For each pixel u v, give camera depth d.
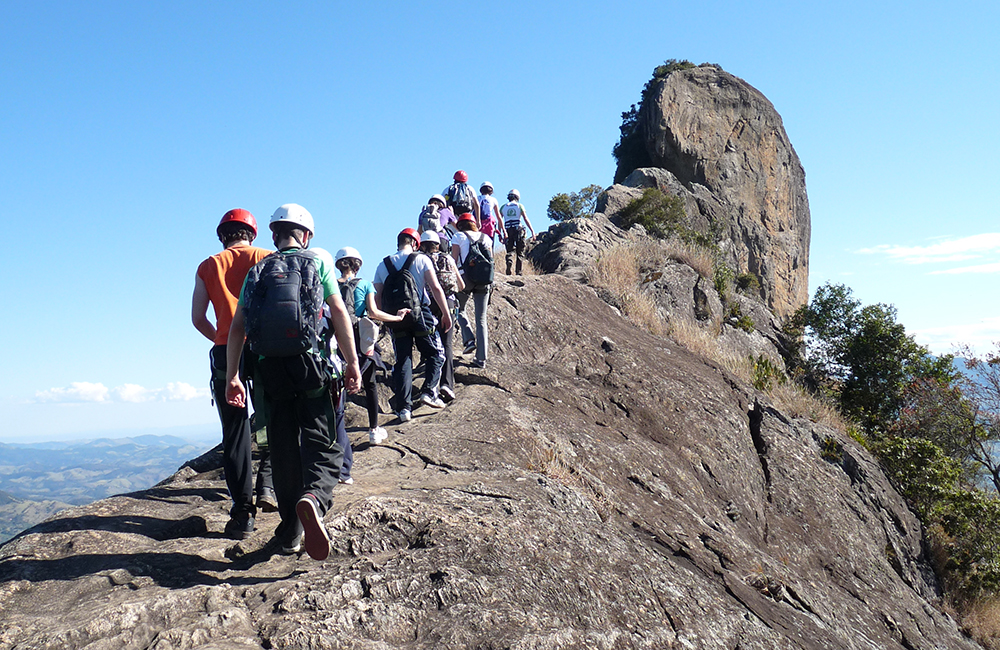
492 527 3.94
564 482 5.68
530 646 3.09
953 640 8.73
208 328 4.12
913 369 19.73
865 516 10.07
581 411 8.17
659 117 44.47
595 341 10.45
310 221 3.75
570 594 3.66
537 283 12.14
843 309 21.16
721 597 4.65
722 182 45.38
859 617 7.12
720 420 9.47
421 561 3.49
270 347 3.33
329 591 3.14
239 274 4.09
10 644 2.71
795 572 7.18
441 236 11.04
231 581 3.34
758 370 13.98
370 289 5.80
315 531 3.24
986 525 11.52
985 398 17.59
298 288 3.40
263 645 2.78
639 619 3.80
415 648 2.97
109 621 2.83
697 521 6.59
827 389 19.78
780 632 4.80
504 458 5.78
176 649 2.70
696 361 11.47
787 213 48.41
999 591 10.71
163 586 3.27
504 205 14.98
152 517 4.19
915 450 12.61
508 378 8.26
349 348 3.60
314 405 3.53
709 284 17.73
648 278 15.76
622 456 7.07
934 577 10.61
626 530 5.33
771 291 45.66
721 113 46.50
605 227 20.33
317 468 3.51
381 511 3.91
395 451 5.65
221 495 4.85
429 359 6.92
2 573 3.35
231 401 3.53
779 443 10.11
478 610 3.23
